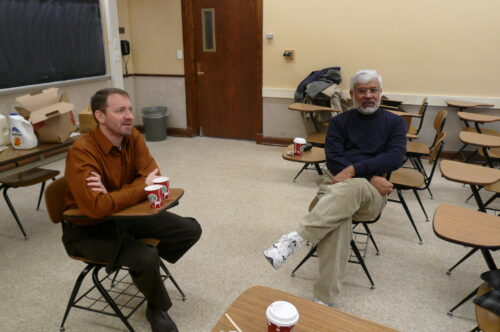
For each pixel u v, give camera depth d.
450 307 1.99
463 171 2.06
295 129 4.98
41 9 3.63
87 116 2.83
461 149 4.19
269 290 1.16
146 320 1.86
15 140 2.34
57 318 1.88
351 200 1.79
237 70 5.07
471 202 3.29
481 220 1.52
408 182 2.62
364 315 1.93
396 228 2.84
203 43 5.13
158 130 5.28
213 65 5.18
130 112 1.70
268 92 4.91
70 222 1.76
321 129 4.28
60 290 2.10
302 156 2.83
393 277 2.25
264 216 3.02
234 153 4.76
